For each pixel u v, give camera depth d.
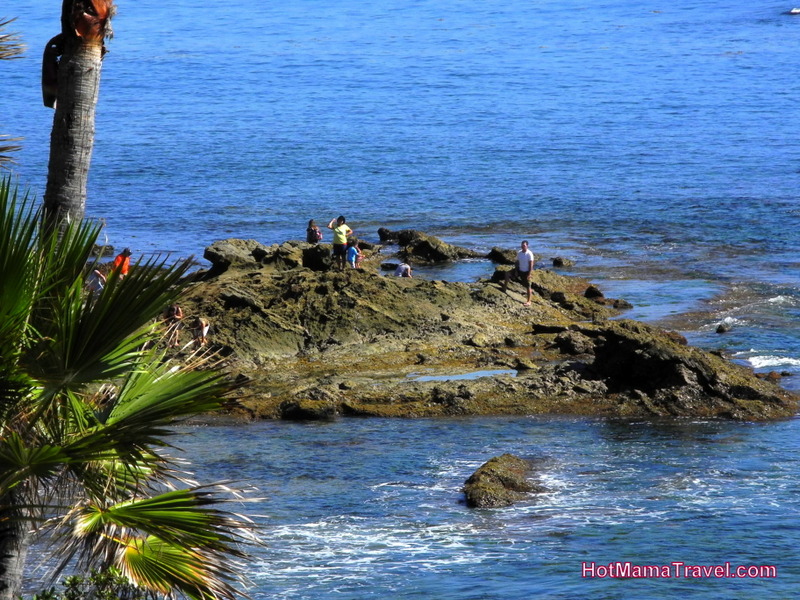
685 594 54.16
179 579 28.55
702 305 126.50
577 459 75.81
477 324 113.94
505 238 178.38
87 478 27.00
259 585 55.34
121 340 27.09
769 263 152.75
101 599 28.61
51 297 27.11
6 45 48.31
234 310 107.31
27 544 29.94
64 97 33.16
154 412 27.31
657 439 80.12
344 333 108.75
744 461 74.94
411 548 60.44
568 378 93.06
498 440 80.44
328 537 62.09
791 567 57.03
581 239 175.62
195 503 27.81
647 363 91.19
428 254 160.88
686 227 182.88
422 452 77.75
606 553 59.12
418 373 97.44
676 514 65.00
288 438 81.31
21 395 26.38
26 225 26.77
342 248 134.50
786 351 105.31
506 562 58.41
